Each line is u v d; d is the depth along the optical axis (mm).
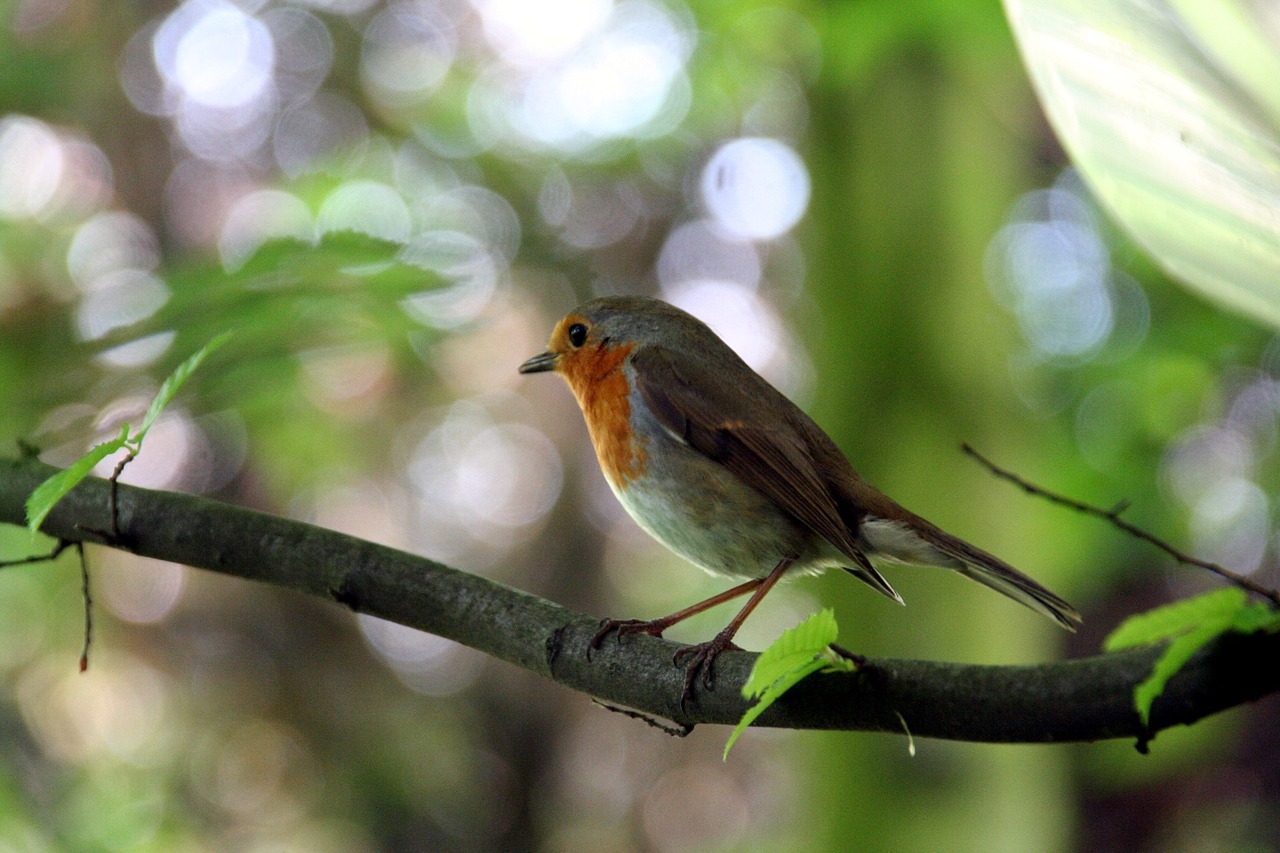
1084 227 11898
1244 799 13695
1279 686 3025
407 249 5406
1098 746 11945
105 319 6184
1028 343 12148
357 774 15031
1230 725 12047
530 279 14383
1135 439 11250
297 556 4809
